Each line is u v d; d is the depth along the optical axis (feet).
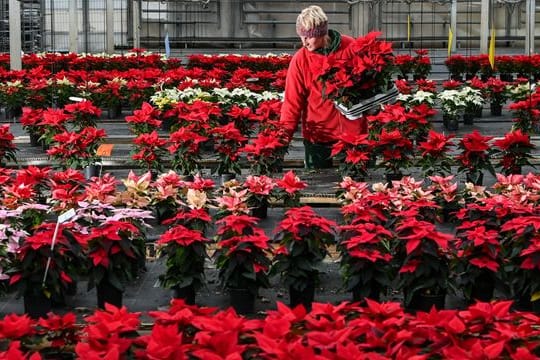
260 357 12.44
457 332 12.46
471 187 24.17
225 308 18.72
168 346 11.60
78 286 20.36
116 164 34.50
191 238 18.13
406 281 17.81
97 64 65.92
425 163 28.07
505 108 55.47
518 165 29.14
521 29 97.35
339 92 27.50
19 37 52.75
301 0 97.60
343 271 18.88
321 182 29.66
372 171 32.14
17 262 17.84
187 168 29.66
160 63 67.31
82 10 92.17
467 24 93.25
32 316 17.99
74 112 36.19
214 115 33.81
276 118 33.60
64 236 17.80
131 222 19.63
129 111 53.21
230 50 96.07
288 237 18.39
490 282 18.44
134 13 83.87
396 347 11.89
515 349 12.69
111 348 11.76
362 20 91.71
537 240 17.67
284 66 67.10
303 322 13.46
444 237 17.51
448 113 46.52
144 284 20.59
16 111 50.67
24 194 21.22
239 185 24.47
